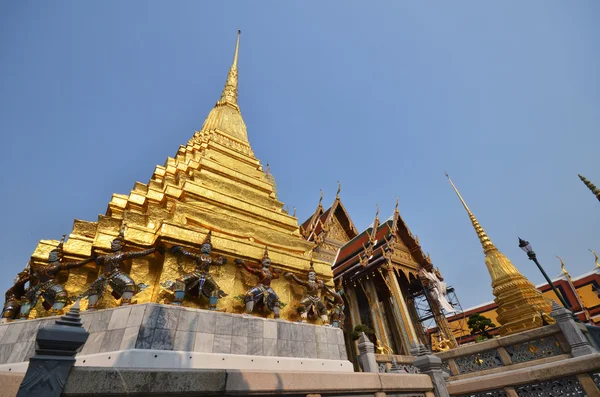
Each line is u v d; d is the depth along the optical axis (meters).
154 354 5.84
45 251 8.76
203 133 19.62
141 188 12.15
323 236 28.02
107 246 8.20
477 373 10.58
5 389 3.24
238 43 33.00
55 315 7.00
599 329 10.61
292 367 7.51
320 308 9.94
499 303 14.36
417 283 27.16
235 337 7.10
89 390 3.43
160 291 7.59
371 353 10.82
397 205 26.36
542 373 8.21
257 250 9.83
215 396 4.35
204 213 10.17
